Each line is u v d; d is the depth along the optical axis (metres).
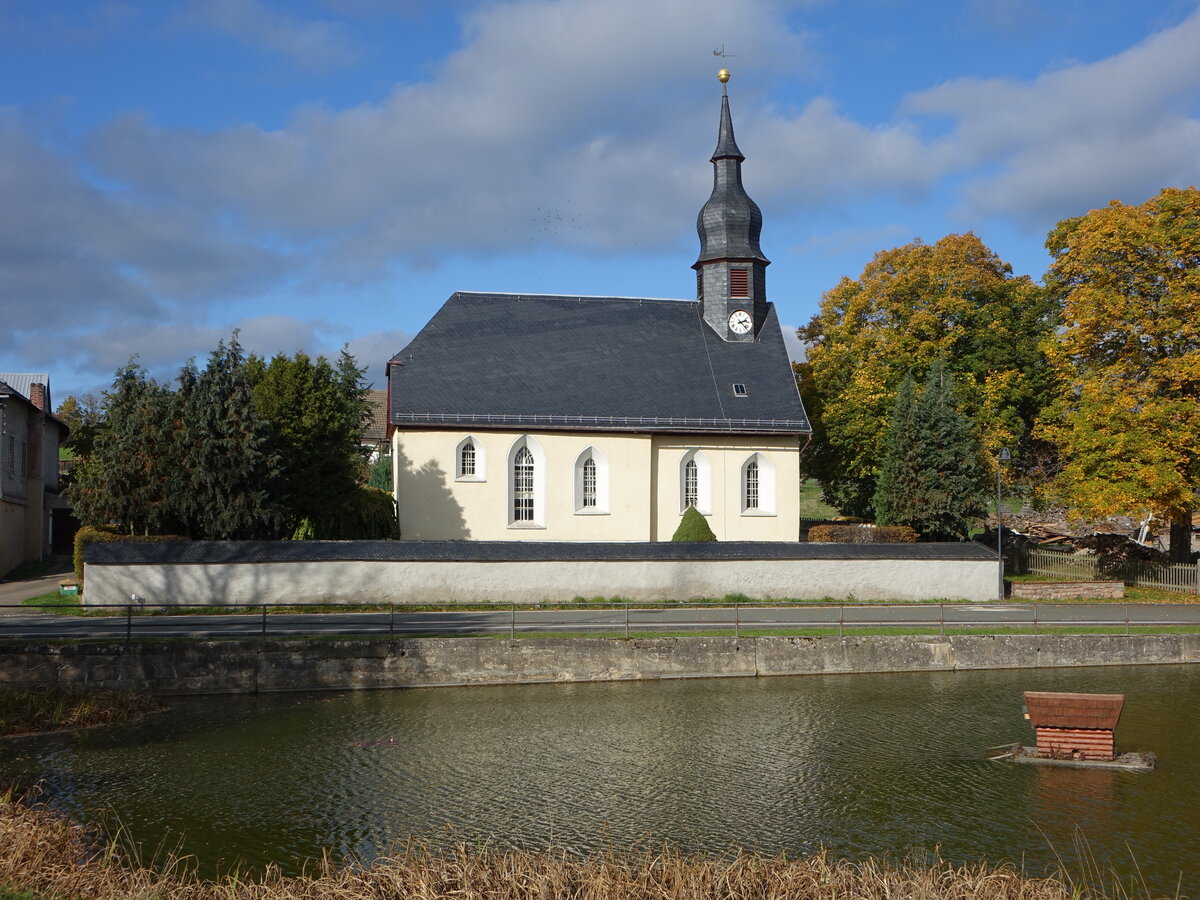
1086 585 49.69
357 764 24.59
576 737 27.06
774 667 35.12
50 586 49.62
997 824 20.97
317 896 15.73
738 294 61.69
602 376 57.66
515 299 61.47
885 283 63.78
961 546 48.78
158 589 40.78
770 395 58.41
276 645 32.62
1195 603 48.56
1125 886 18.05
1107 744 25.30
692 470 56.47
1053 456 64.56
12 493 56.94
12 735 27.27
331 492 48.78
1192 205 51.44
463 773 23.94
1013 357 61.91
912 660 35.97
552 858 17.19
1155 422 50.25
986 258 63.56
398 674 33.16
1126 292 53.12
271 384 48.88
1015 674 35.50
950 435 54.69
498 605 43.28
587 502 55.22
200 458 43.28
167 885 16.25
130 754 25.42
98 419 71.44
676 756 25.41
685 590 45.66
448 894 15.69
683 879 16.38
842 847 19.66
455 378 55.59
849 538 53.75
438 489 53.25
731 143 62.31
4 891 15.07
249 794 22.36
